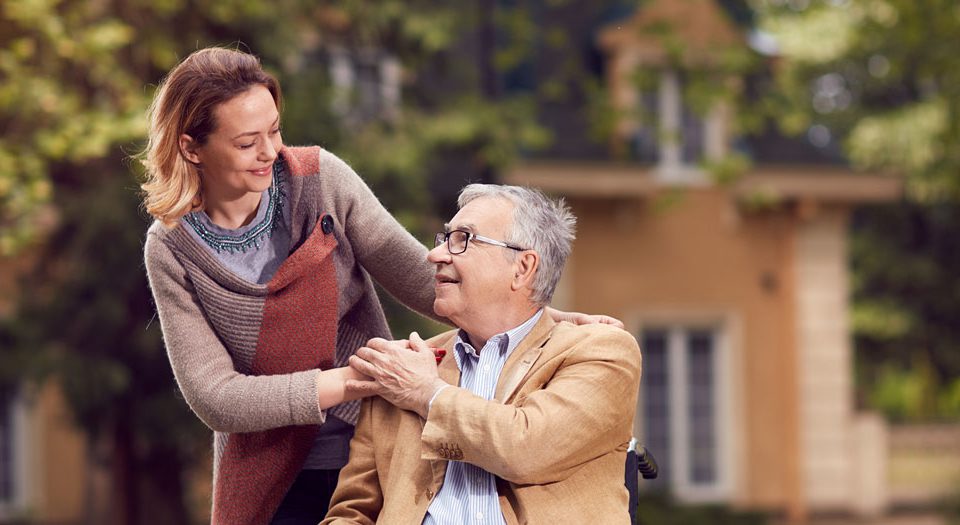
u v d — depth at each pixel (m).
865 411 17.83
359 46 10.62
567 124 13.53
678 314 13.73
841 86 19.02
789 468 13.80
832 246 14.05
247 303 2.64
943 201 19.20
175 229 2.60
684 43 11.33
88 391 8.88
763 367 13.91
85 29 8.50
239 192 2.59
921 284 20.17
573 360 2.65
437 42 10.29
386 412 2.77
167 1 8.59
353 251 2.83
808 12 13.21
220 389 2.61
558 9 14.27
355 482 2.76
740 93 11.64
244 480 2.78
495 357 2.73
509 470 2.52
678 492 13.62
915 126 16.17
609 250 13.59
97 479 11.45
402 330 8.74
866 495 13.72
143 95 8.40
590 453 2.59
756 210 13.93
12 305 9.64
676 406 13.72
